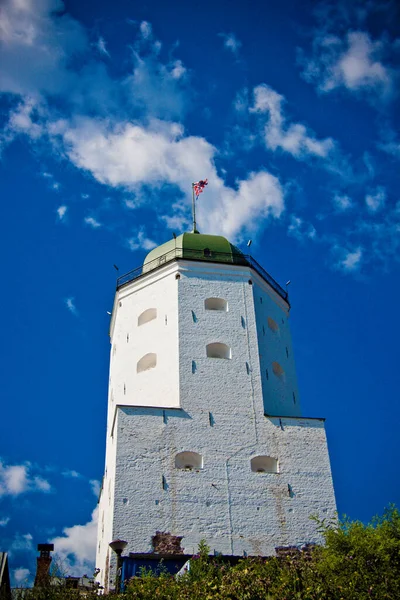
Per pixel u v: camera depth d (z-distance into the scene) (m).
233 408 36.50
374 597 25.56
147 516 32.78
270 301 41.91
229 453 35.12
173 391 36.75
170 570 31.80
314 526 33.75
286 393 39.22
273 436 36.00
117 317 41.75
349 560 27.02
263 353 39.06
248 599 25.50
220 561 31.98
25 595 27.38
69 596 27.41
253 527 33.34
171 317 39.03
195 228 44.75
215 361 37.78
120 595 27.34
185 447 34.94
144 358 38.84
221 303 40.03
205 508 33.44
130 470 33.81
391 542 27.38
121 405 35.41
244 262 41.22
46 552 37.00
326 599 25.28
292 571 27.44
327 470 35.44
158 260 41.81
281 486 34.62
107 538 33.62
